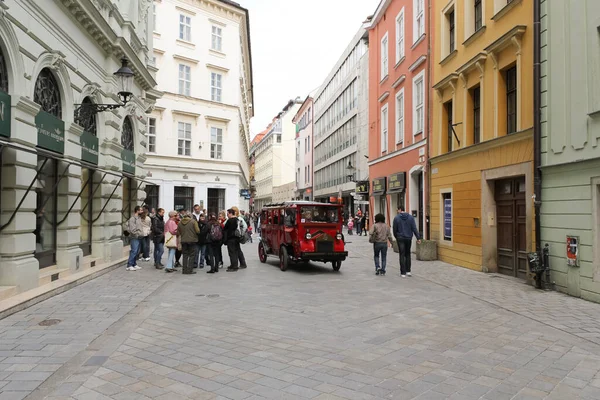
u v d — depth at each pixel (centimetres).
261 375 481
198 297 937
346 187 4278
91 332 647
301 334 650
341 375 482
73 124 1022
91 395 425
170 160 3045
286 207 1372
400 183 2006
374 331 668
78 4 1015
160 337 629
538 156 1010
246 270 1405
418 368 506
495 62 1238
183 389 441
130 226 1317
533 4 1026
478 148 1317
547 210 997
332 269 1413
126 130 1603
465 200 1408
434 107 1669
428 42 1722
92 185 1265
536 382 466
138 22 1650
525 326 698
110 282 1093
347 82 4159
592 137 859
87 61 1145
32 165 830
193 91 3181
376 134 2470
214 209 3334
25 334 630
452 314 782
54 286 912
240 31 3594
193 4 3183
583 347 590
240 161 3806
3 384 450
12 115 764
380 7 2323
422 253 1619
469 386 454
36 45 859
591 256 870
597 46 849
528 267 1053
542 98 1006
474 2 1416
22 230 817
